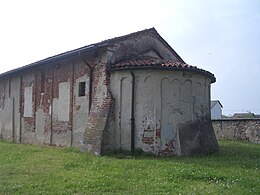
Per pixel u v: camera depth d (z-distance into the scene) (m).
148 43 14.83
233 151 13.86
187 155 11.81
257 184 7.02
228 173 8.16
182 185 6.99
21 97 18.62
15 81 19.36
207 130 13.24
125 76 12.33
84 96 13.81
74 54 13.25
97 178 7.61
